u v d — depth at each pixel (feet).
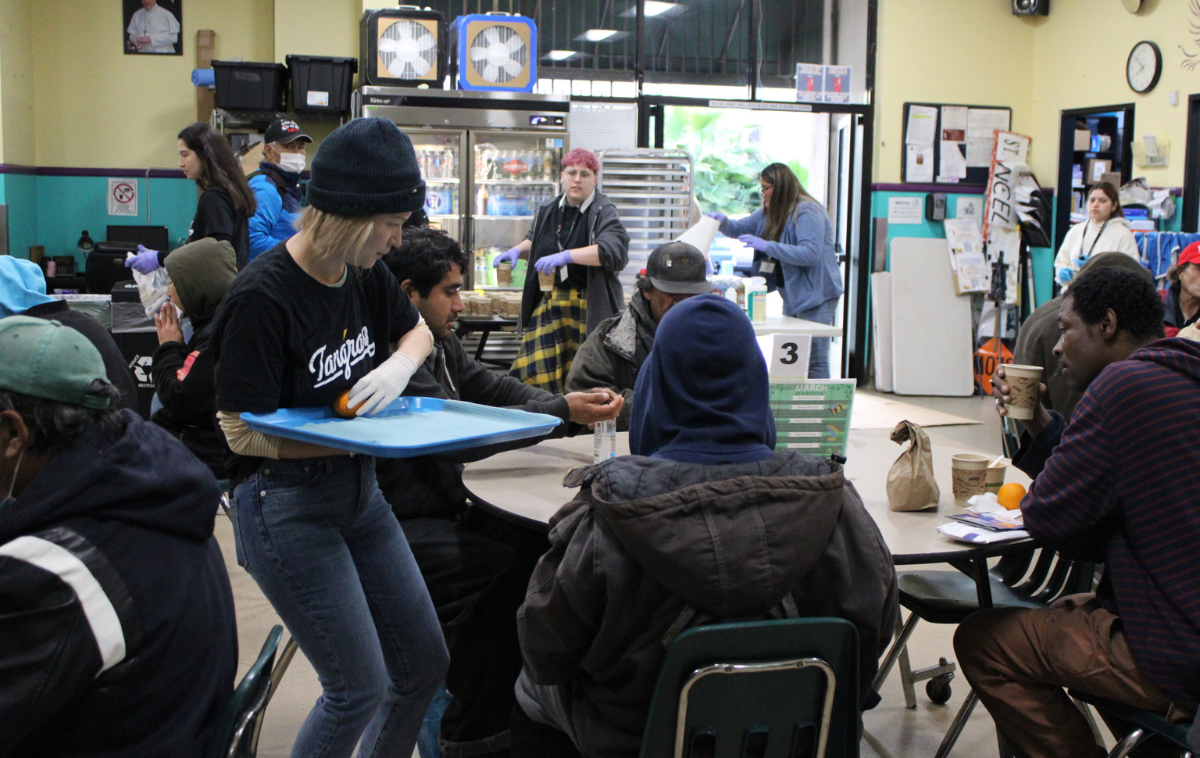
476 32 20.06
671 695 4.36
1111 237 20.42
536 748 5.97
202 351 8.61
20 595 3.42
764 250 19.29
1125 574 5.62
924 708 9.15
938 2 25.86
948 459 8.90
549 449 8.66
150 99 22.38
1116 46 24.17
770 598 4.32
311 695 9.12
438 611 7.19
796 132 27.22
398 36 19.98
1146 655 5.47
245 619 10.80
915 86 25.98
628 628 4.47
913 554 5.95
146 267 13.41
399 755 6.07
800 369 8.53
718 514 4.30
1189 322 10.53
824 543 4.45
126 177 22.45
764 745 4.62
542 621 4.65
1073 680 5.93
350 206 4.89
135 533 3.76
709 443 4.65
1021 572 8.33
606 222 15.03
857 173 26.37
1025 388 7.55
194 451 8.82
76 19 21.94
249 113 20.45
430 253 7.41
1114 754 5.70
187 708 3.91
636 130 25.03
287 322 5.10
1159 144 23.15
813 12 26.05
